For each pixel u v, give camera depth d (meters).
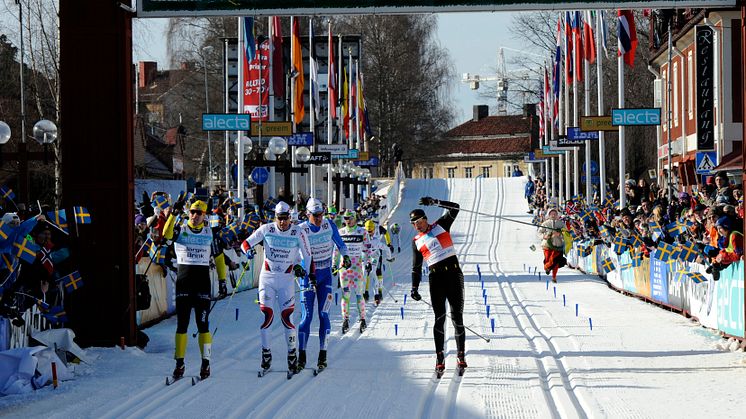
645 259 25.80
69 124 17.34
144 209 22.55
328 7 17.06
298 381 14.35
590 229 34.72
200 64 80.31
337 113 64.94
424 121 105.44
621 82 37.44
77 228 17.14
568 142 49.03
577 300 26.70
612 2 16.66
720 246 18.08
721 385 13.49
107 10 17.27
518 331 20.00
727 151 43.41
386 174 103.56
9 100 43.88
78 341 17.33
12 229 14.30
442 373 14.78
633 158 73.00
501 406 12.33
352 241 20.52
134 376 14.69
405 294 28.89
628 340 18.08
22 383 13.53
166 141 96.19
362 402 12.66
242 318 22.83
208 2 17.23
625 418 11.46
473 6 16.92
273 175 46.78
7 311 13.95
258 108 37.75
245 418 11.72
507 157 156.00
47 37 38.53
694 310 20.77
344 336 19.77
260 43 40.84
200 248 14.64
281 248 15.09
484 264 45.00
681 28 49.94
